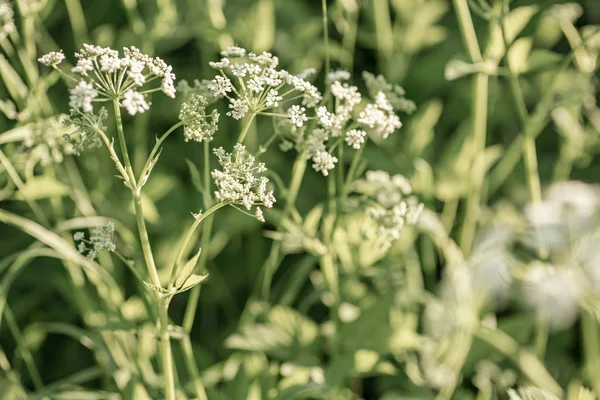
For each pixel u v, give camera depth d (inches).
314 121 90.7
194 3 125.6
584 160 139.1
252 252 132.9
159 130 139.5
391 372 102.0
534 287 113.6
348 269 110.8
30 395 101.2
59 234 111.9
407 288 116.5
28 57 103.2
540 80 141.6
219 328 134.0
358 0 127.3
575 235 115.0
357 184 100.3
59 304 131.0
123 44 124.9
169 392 78.5
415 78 145.2
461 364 112.7
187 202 129.3
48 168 109.4
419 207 92.7
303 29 132.2
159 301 73.4
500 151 125.2
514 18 106.3
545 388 112.9
